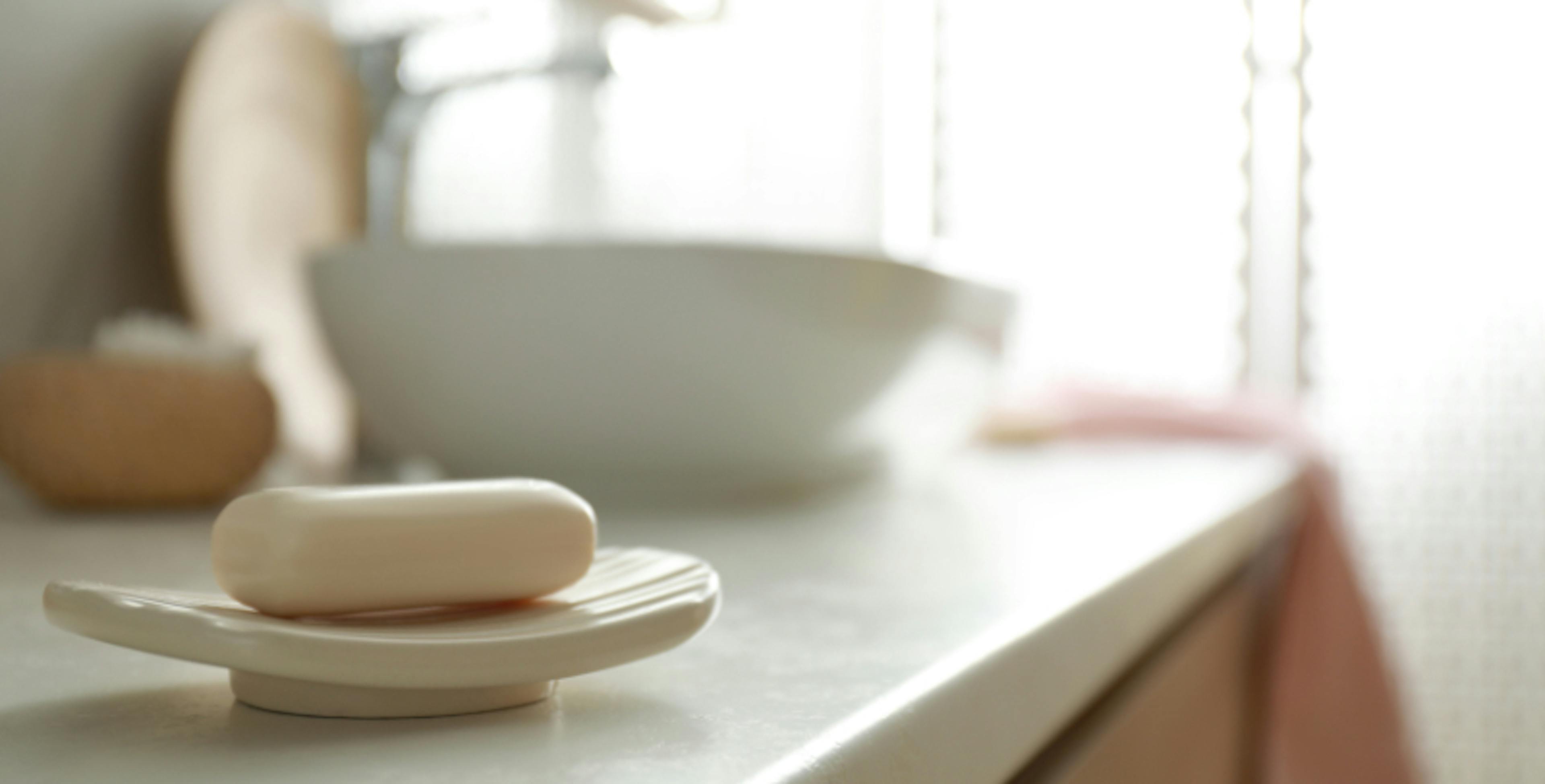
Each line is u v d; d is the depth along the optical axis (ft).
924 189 13.23
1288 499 5.30
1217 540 3.35
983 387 4.32
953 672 1.93
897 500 3.69
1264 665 6.03
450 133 6.47
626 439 3.35
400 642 1.72
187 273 4.46
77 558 2.51
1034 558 2.57
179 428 3.18
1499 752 11.80
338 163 5.19
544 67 4.62
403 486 1.85
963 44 13.15
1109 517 3.25
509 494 1.85
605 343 3.19
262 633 1.70
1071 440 7.23
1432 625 11.89
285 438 4.86
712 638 2.05
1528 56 11.48
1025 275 12.96
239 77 4.65
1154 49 12.62
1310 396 12.18
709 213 9.55
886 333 3.48
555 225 7.45
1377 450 11.95
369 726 1.74
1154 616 2.63
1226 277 12.41
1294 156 12.20
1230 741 4.89
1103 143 12.75
